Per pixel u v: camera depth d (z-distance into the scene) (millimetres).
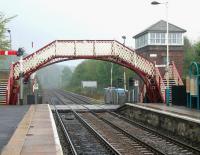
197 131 19359
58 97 81562
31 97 41656
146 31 65500
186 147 18281
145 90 43312
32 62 40375
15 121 21844
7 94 37719
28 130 18297
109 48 41750
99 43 41656
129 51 41875
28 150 13211
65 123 29938
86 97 80188
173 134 23188
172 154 16922
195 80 28750
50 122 21688
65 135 21844
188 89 30609
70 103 56062
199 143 19031
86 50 41500
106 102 56062
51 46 41062
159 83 40625
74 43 41406
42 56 40688
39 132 17688
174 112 25453
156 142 20375
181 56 66250
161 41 65875
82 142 20641
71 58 41562
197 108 28359
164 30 65625
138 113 32156
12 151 12750
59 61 41812
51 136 16484
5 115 25516
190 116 22203
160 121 25906
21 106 34906
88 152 17531
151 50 65562
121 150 17922
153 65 41781
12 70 39156
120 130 25062
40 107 33562
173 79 41125
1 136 16188
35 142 14914
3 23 46594
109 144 18609
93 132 23906
